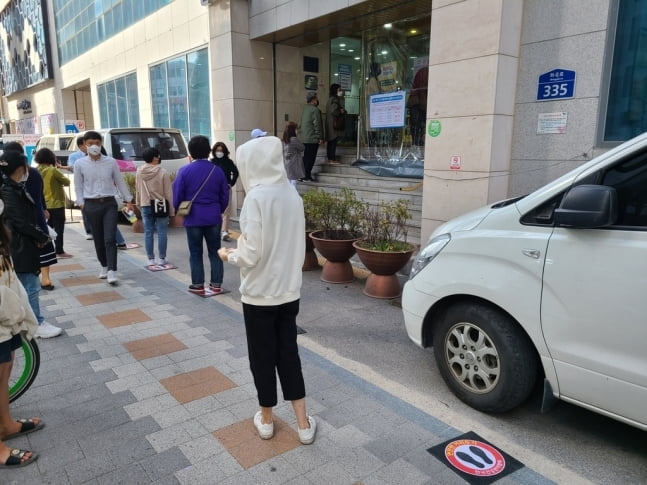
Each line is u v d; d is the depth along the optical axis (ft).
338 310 17.24
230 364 12.85
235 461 8.91
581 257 8.66
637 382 8.15
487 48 18.78
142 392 11.35
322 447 9.36
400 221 19.44
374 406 10.87
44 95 91.04
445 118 20.66
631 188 8.47
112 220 20.11
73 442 9.44
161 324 15.72
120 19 54.70
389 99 34.35
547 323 9.13
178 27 43.42
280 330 9.35
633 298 8.04
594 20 17.24
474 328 10.46
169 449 9.24
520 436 9.89
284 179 9.02
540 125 19.15
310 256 22.30
